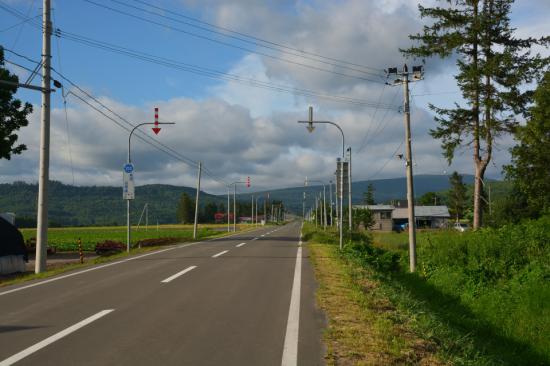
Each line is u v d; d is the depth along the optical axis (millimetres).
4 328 6715
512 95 25844
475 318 13125
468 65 27094
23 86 17656
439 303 15359
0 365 4992
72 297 9422
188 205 170125
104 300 8992
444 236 22719
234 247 25000
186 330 6516
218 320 7152
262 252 21078
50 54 18656
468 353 6344
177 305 8398
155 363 5051
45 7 18547
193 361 5117
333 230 50812
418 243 27672
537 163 26469
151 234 62469
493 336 11555
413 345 5828
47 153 18406
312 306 8266
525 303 12734
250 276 12500
